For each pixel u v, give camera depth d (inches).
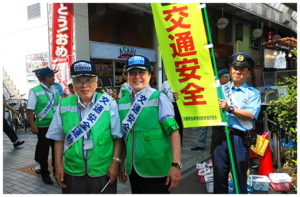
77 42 289.6
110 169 85.0
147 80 85.0
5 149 227.3
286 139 165.9
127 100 88.4
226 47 518.3
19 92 358.0
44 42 315.6
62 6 281.7
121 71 366.0
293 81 161.0
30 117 146.2
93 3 335.0
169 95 191.9
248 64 107.8
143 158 81.0
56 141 89.4
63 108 86.8
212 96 101.1
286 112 155.1
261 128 180.5
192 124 103.8
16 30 346.6
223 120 103.4
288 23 631.8
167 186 83.3
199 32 99.3
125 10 378.6
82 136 82.8
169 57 104.0
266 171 152.7
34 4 320.8
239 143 107.0
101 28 348.2
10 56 361.7
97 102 85.0
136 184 85.9
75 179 83.1
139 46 406.6
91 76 83.5
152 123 81.7
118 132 86.9
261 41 623.5
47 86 153.2
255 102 106.5
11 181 152.1
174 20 101.0
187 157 192.2
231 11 497.0
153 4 102.7
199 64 101.0
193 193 136.1
